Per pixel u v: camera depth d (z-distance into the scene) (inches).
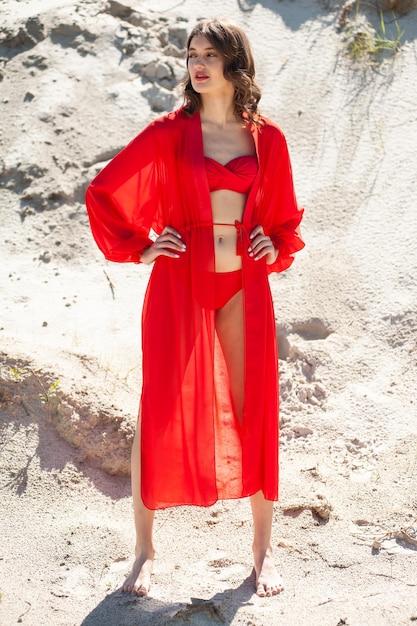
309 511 186.7
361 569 171.9
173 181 167.0
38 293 249.1
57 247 264.4
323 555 175.8
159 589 167.3
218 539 183.3
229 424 175.2
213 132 168.4
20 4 330.6
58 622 156.3
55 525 183.2
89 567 173.6
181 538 183.5
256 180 167.3
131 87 297.9
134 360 227.5
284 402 220.7
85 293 251.0
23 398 203.0
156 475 166.1
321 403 219.6
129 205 171.6
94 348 229.3
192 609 155.8
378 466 200.8
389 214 259.4
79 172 278.2
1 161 281.4
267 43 309.6
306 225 261.1
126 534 181.9
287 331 235.9
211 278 165.6
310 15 319.0
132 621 155.3
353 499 191.3
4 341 217.6
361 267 247.9
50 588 167.3
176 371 165.3
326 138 282.8
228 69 164.7
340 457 205.5
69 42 310.5
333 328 236.7
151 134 166.9
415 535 179.2
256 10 319.9
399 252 249.4
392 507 188.1
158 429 165.3
